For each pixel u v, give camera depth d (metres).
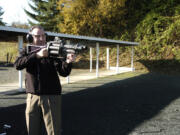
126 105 6.77
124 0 23.69
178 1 22.22
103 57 24.36
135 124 4.89
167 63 19.23
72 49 2.20
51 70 2.50
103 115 5.62
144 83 11.95
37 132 2.55
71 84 11.59
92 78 14.52
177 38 19.89
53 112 2.50
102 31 25.98
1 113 5.73
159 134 4.26
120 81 12.91
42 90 2.43
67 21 25.19
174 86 10.82
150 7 23.84
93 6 24.44
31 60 2.34
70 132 4.34
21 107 6.41
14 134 4.20
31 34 2.50
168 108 6.43
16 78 14.09
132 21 24.98
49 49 2.23
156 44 20.95
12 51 28.56
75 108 6.35
